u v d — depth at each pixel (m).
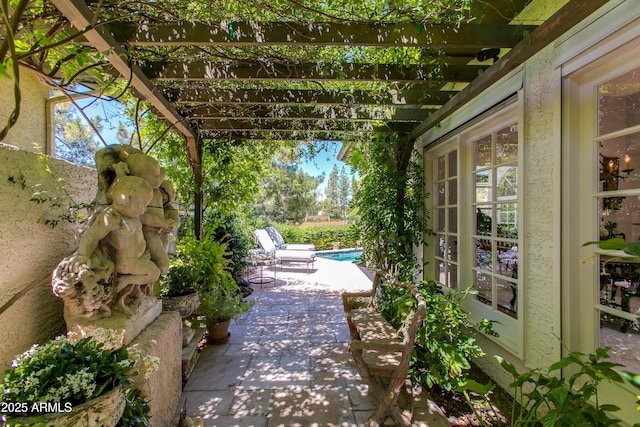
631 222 1.56
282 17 1.87
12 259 1.58
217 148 4.38
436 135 3.53
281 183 16.94
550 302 1.93
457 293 2.54
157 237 2.09
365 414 2.07
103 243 1.76
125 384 1.33
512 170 2.45
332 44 1.87
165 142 3.94
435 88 3.18
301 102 2.98
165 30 1.83
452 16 1.82
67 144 5.19
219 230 5.29
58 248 1.97
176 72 2.40
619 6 1.44
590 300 1.74
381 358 2.12
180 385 2.25
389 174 3.84
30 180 1.72
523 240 2.15
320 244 13.60
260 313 4.22
